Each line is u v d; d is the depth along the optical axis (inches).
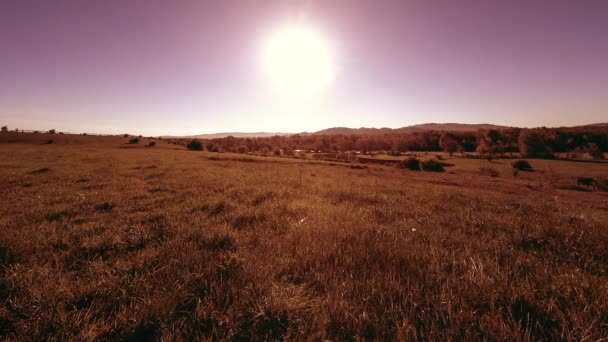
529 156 3978.8
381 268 138.7
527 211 349.4
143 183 521.7
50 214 268.2
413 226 226.8
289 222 235.0
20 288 113.2
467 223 249.4
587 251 172.6
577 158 3767.2
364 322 92.4
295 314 98.2
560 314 94.8
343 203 344.2
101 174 675.4
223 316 94.2
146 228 210.7
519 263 144.6
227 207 301.9
